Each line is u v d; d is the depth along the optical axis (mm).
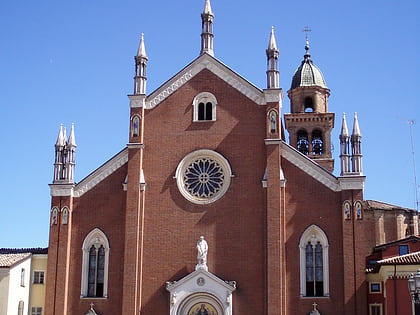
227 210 63625
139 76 67938
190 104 66938
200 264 61812
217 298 60812
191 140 65938
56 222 65625
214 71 67250
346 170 62406
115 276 63812
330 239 61562
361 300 59344
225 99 66438
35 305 67500
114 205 65625
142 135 66375
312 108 85938
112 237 64875
